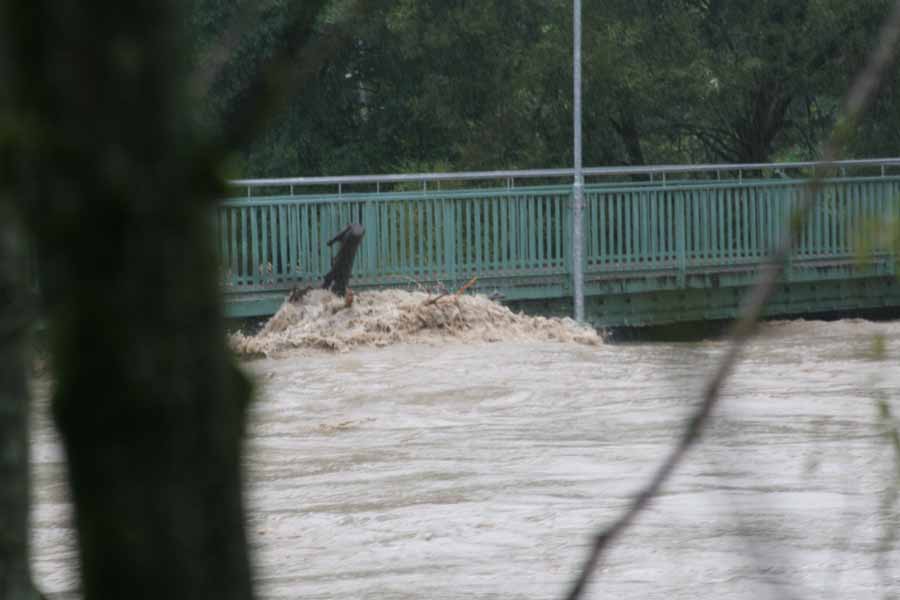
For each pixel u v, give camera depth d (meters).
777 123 98.94
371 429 42.81
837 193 76.00
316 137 97.44
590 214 73.88
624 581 23.03
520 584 23.58
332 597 23.16
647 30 91.38
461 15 88.94
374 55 95.81
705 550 24.28
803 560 22.67
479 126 93.00
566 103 91.19
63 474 3.05
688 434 3.69
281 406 47.16
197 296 2.96
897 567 22.28
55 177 2.84
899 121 90.12
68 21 2.82
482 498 31.16
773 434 36.16
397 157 98.56
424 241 71.38
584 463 35.16
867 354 5.62
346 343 61.16
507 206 72.25
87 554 3.05
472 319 64.56
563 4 89.38
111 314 2.92
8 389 6.71
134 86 2.85
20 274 3.63
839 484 28.48
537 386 49.75
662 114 95.88
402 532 28.02
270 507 30.98
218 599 3.09
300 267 67.25
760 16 94.31
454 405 47.00
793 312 76.94
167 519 3.04
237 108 3.05
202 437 3.03
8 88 2.85
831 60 93.44
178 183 2.90
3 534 7.27
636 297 74.81
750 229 77.06
